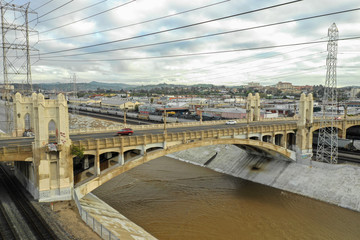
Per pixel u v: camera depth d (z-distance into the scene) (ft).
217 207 192.95
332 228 164.35
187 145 192.95
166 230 157.48
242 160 285.23
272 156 271.08
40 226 112.16
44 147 136.05
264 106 601.21
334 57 247.91
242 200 206.39
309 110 262.67
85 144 148.77
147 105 625.82
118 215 165.58
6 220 116.67
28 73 211.82
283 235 156.87
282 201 205.16
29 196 144.56
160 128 254.47
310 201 203.62
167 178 253.65
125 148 164.25
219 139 209.97
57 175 140.46
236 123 305.53
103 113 629.10
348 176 208.74
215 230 160.25
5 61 214.28
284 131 254.06
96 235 107.55
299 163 253.65
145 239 136.46
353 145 295.48
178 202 199.21
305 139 261.24
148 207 188.55
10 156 130.31
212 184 240.94
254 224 169.27
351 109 526.57
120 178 250.57
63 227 112.27
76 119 521.24
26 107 205.98
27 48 210.59
